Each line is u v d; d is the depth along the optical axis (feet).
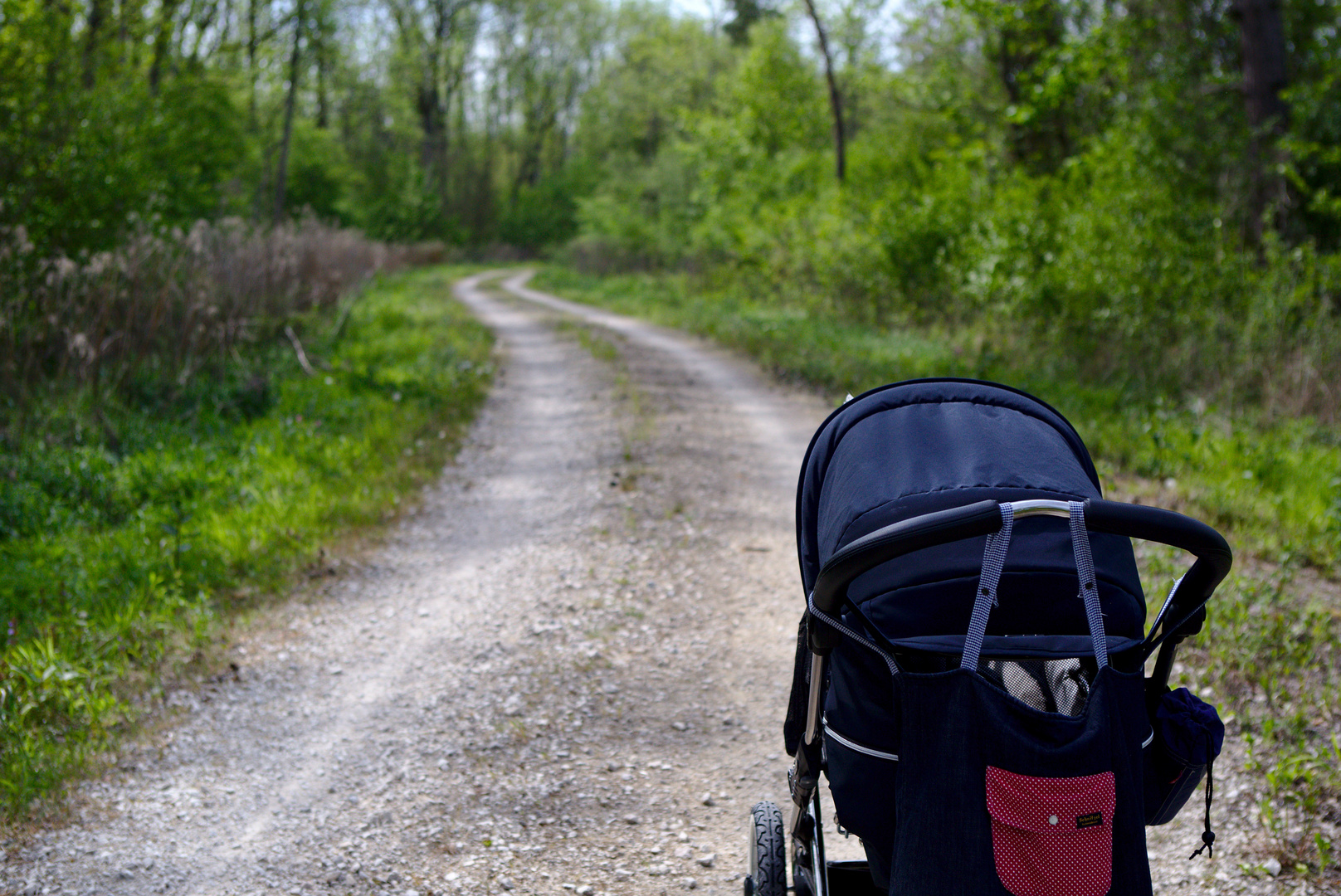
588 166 249.14
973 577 7.48
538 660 18.35
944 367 45.57
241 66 111.96
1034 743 6.49
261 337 49.19
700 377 50.24
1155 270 47.03
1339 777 12.81
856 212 76.28
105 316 37.11
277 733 15.79
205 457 30.86
